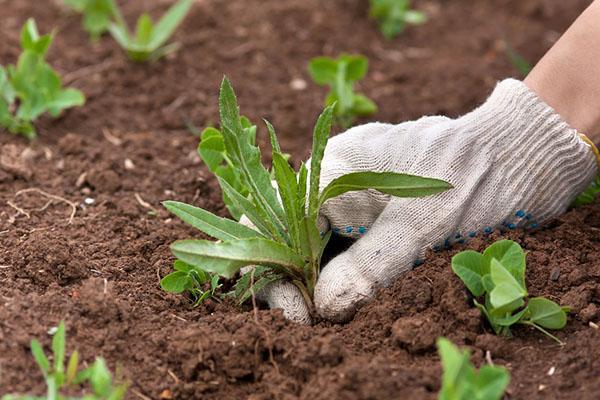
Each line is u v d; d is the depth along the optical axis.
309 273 3.56
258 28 6.56
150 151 5.08
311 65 5.18
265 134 5.42
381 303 3.50
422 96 6.00
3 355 3.16
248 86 5.95
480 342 3.29
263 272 3.60
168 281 3.57
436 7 7.30
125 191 4.66
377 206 3.74
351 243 3.95
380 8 6.70
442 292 3.45
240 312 3.61
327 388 3.03
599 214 4.12
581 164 3.82
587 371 3.17
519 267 3.31
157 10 6.79
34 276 3.65
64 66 5.95
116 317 3.41
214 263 3.22
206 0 6.75
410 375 3.06
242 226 3.51
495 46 6.72
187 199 4.62
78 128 5.36
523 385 3.12
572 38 3.79
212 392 3.22
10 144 4.95
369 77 6.23
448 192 3.65
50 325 3.32
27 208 4.31
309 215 3.47
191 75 5.99
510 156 3.74
